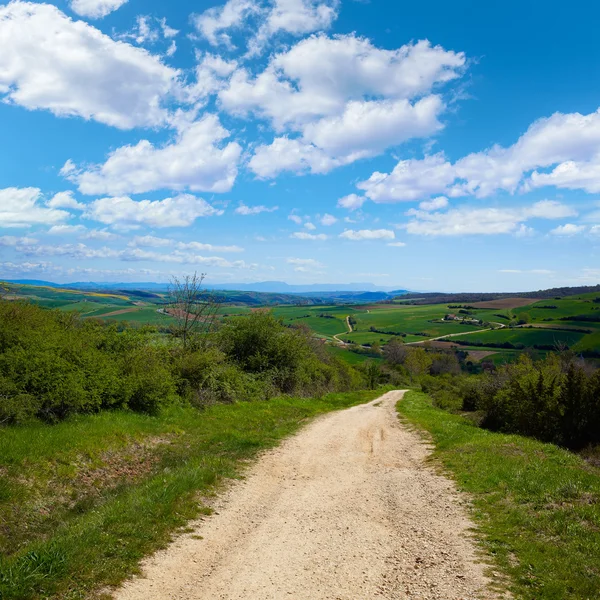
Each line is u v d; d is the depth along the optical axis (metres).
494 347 107.50
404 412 29.70
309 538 8.23
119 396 17.09
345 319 157.25
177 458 13.81
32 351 14.29
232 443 16.14
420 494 11.11
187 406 20.77
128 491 10.27
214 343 27.84
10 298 17.25
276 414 23.84
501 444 16.06
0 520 8.67
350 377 65.38
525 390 23.64
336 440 18.61
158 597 5.92
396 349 105.38
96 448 12.62
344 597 6.11
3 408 12.60
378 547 7.86
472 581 6.55
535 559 7.18
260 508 9.89
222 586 6.33
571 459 14.20
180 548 7.50
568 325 113.00
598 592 6.20
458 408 40.69
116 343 20.20
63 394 14.09
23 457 10.70
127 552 6.99
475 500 10.39
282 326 34.44
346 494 11.16
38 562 6.28
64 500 10.22
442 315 157.12
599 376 20.55
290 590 6.27
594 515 8.73
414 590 6.31
